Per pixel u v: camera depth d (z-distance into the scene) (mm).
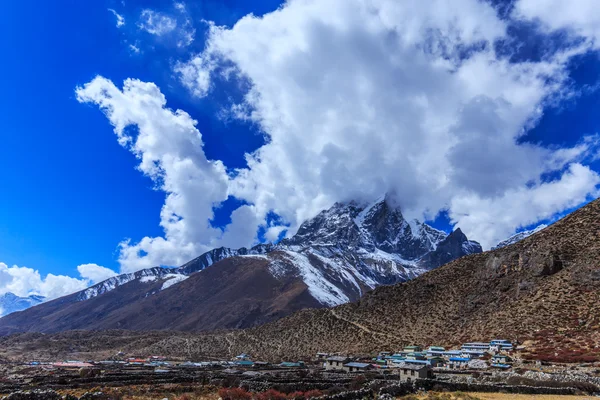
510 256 150625
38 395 41188
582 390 52969
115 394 50594
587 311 101938
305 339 167750
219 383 66438
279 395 51000
